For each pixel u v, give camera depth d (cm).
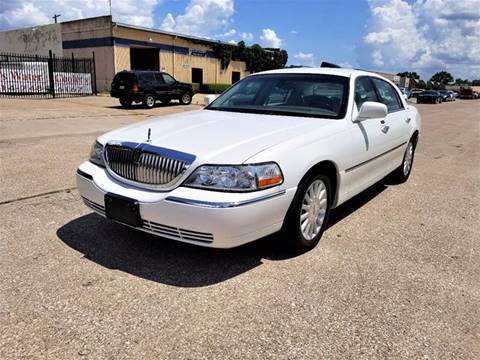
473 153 990
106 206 345
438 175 728
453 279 342
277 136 351
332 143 383
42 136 962
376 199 564
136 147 335
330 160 378
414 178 697
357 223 466
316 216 383
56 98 2395
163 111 1864
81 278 321
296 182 339
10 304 284
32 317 271
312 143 361
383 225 462
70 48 3353
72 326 263
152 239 394
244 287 316
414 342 260
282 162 328
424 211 518
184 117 427
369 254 383
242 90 497
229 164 306
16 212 454
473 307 302
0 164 662
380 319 282
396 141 548
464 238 432
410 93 5288
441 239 427
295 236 358
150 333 259
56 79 2597
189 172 308
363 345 255
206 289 311
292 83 470
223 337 258
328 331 268
